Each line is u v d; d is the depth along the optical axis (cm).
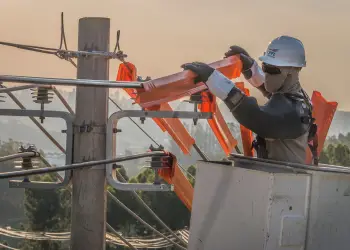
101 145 497
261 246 346
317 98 516
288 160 409
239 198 371
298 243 349
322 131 514
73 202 502
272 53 405
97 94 497
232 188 380
